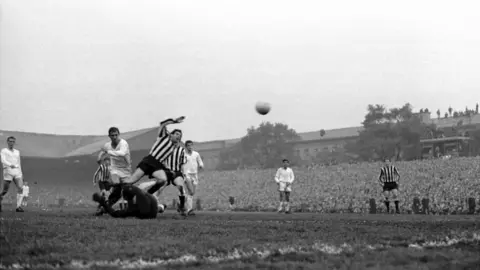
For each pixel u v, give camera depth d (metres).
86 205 48.16
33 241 6.96
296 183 42.16
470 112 70.94
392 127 59.81
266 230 9.21
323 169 44.78
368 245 7.36
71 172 72.88
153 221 11.44
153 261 5.85
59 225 9.58
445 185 31.12
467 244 7.71
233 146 76.69
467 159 37.12
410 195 30.58
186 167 19.03
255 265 5.77
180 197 16.42
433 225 11.20
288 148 72.56
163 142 14.50
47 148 75.31
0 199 19.41
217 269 5.56
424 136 60.72
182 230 8.94
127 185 13.23
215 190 48.28
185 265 5.70
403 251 6.84
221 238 7.79
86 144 77.94
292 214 21.56
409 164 39.19
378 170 40.22
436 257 6.43
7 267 5.33
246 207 36.59
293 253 6.52
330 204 32.66
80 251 6.29
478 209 24.78
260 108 15.29
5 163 19.23
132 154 72.19
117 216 13.33
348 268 5.68
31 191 67.12
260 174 50.59
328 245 7.21
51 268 5.33
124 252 6.26
